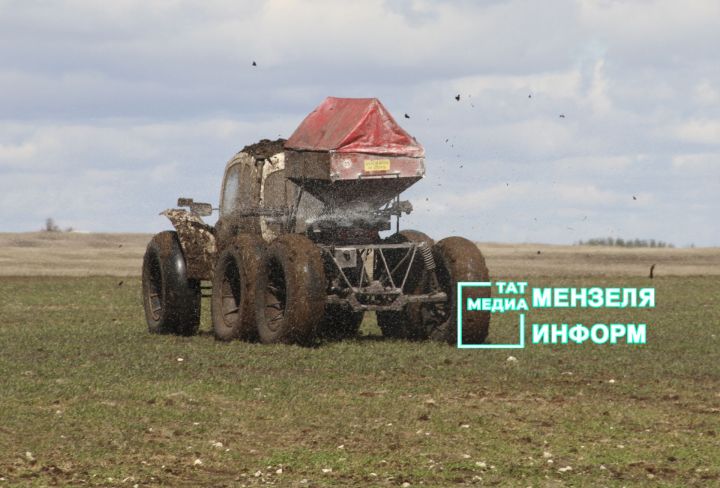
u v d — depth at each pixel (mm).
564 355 39656
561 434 26219
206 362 36844
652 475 22641
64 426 26484
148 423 27094
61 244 135125
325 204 42656
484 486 21859
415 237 43062
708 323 51312
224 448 24688
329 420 27609
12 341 43062
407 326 43594
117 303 63375
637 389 32438
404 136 41594
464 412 28703
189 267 45438
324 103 43344
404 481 22188
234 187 45094
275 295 41594
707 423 27469
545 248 139625
